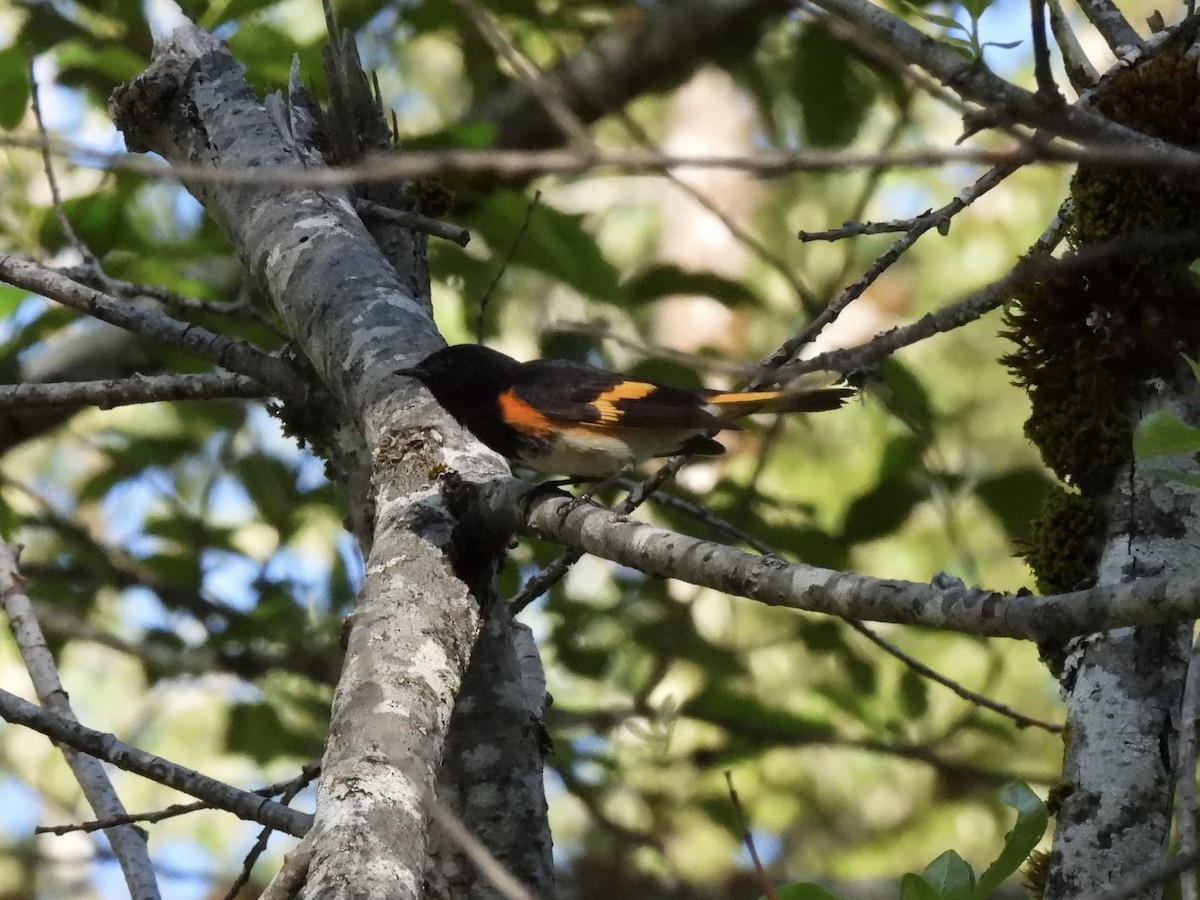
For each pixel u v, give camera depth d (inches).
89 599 524.7
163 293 384.8
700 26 572.1
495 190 429.4
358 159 343.6
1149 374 250.7
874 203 665.6
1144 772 219.0
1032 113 186.7
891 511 462.9
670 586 512.1
